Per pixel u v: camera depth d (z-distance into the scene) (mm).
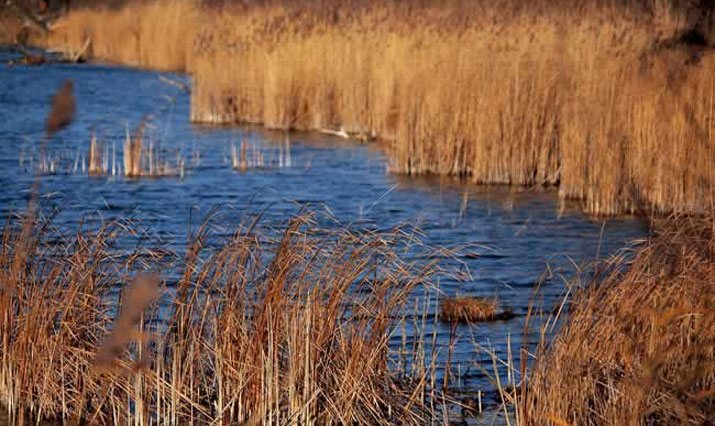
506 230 31797
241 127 54562
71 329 17312
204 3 77188
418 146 41500
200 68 56594
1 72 74125
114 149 41469
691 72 34781
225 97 56688
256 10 62844
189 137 50031
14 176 38156
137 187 37062
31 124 50969
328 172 41344
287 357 17281
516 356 20156
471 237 30688
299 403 16547
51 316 17484
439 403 18156
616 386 16094
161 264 19500
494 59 41500
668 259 18500
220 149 46469
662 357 15414
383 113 49500
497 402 18234
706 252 18203
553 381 15922
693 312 15836
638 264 17609
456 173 41062
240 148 45500
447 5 56094
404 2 58625
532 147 39312
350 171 41688
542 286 25234
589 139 36469
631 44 41062
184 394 17000
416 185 39031
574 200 36812
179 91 66875
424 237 30469
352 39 53062
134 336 16109
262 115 56375
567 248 29516
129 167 39500
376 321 17297
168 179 38844
